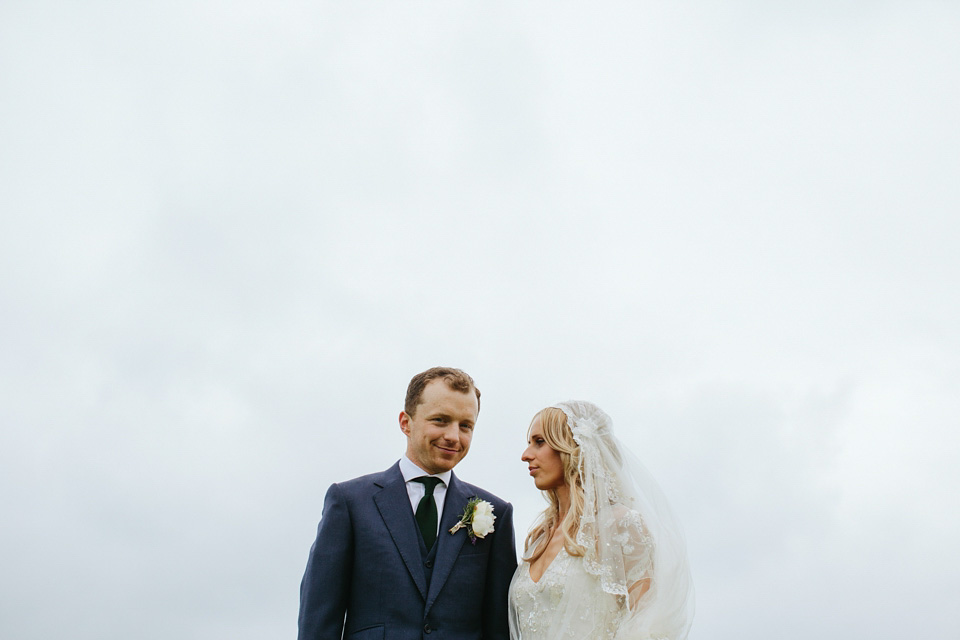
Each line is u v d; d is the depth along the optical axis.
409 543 5.60
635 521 5.55
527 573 5.75
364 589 5.53
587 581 5.43
